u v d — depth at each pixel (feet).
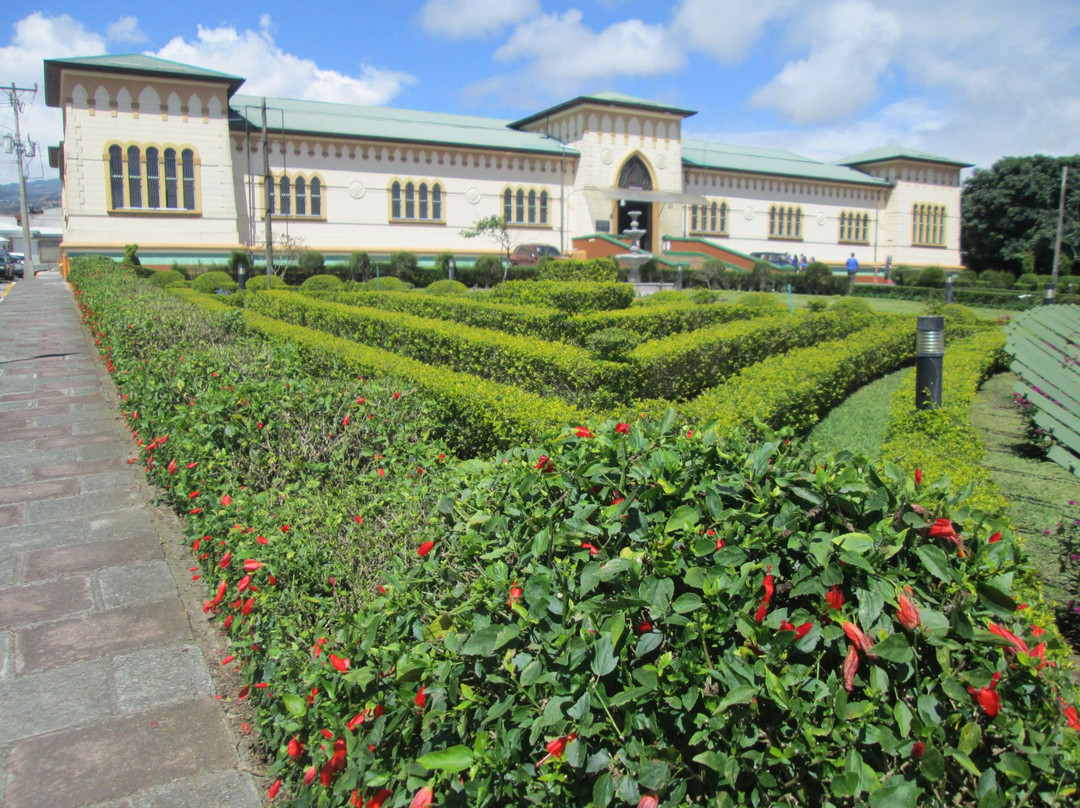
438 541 9.48
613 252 124.16
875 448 24.71
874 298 107.04
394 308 49.03
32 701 11.85
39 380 35.12
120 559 16.83
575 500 8.26
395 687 7.72
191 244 102.32
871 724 6.67
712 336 31.63
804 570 7.23
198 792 9.99
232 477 14.42
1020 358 26.63
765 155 171.83
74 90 95.96
